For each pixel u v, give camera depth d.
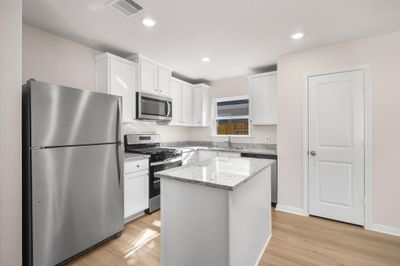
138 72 2.93
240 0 1.73
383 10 1.87
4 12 1.43
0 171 1.43
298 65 2.85
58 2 1.75
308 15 1.96
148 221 2.65
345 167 2.56
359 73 2.46
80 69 2.60
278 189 3.01
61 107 1.75
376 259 1.85
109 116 2.15
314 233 2.32
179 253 1.52
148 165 2.86
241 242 1.49
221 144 4.36
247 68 3.61
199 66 3.50
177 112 3.88
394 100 2.27
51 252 1.69
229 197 1.29
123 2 1.76
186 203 1.48
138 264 1.80
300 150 2.84
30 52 2.18
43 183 1.64
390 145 2.29
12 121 1.48
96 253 1.97
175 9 1.86
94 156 2.00
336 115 2.61
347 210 2.55
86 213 1.94
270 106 3.38
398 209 2.25
